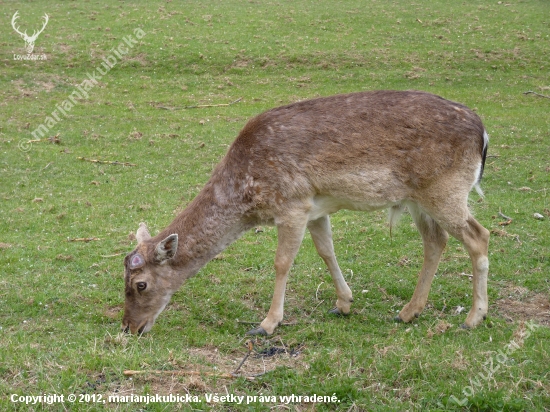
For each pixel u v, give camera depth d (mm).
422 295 6781
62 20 24312
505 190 11578
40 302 7227
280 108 6547
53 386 4965
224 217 6484
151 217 10555
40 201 11359
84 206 11117
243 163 6367
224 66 20969
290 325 6703
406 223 10023
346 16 25312
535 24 24125
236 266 8484
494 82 19719
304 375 5301
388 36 23203
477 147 6402
